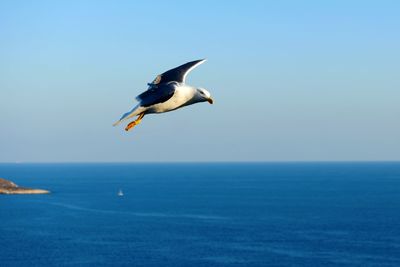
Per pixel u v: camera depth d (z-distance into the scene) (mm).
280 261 81125
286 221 129000
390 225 120188
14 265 77438
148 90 11133
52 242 96375
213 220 131500
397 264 79125
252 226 120062
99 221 128000
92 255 84688
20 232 108750
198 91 11211
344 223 124625
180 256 84500
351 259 82688
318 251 89312
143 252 87500
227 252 88062
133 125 10859
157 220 131125
